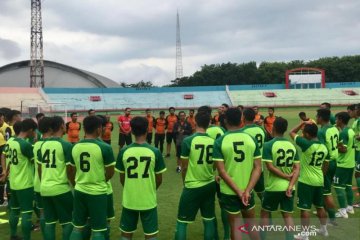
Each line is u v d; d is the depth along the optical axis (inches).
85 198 184.5
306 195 220.8
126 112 546.3
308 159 218.8
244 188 183.5
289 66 3528.5
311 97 2405.3
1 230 256.2
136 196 181.3
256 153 185.0
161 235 237.8
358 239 222.4
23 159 222.2
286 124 207.0
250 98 2406.5
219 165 183.6
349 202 275.1
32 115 1127.6
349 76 3383.4
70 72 3321.9
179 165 463.2
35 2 2225.6
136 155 181.6
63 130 210.1
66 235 202.2
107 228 208.5
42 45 2294.5
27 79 3169.3
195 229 250.4
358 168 298.4
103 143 187.8
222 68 3668.8
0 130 307.0
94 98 2252.7
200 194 198.1
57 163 200.1
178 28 3754.9
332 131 247.4
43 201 203.3
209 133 252.5
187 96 2396.7
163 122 580.7
